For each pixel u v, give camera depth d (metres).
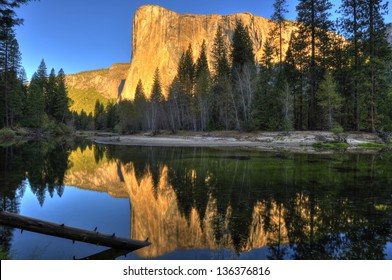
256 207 7.50
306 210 7.15
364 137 26.80
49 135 58.16
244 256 4.74
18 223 4.98
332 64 35.66
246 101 39.59
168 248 5.21
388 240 5.26
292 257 4.65
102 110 127.69
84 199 9.54
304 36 35.31
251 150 24.14
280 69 39.69
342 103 33.50
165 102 68.75
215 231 5.93
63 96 68.88
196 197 8.77
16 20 13.50
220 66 50.00
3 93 47.94
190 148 28.88
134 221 7.00
